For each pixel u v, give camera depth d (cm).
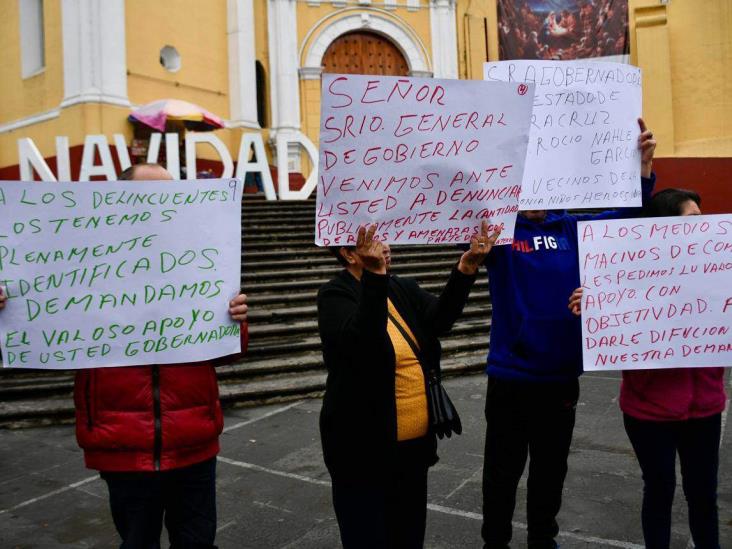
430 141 232
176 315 239
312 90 1673
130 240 238
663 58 1390
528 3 1598
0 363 654
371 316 218
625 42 1460
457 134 234
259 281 859
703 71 1355
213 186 243
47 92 1432
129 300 238
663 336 265
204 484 246
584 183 284
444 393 250
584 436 478
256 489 409
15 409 571
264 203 1188
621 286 269
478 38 1681
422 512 245
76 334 235
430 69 1736
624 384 274
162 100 1370
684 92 1379
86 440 233
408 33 1722
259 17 1667
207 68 1548
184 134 1455
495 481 287
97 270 236
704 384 263
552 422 285
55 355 234
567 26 1543
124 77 1377
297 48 1667
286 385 622
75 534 358
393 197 232
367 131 228
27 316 233
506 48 1642
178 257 241
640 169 290
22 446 513
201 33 1538
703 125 1355
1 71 1555
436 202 236
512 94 236
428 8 1733
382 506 235
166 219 240
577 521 345
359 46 1716
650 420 261
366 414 231
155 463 232
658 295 267
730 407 524
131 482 234
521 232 289
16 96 1514
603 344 268
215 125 1398
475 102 234
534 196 282
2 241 232
